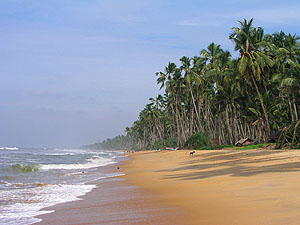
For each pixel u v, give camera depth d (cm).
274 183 929
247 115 4762
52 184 1511
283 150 2747
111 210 754
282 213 539
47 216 730
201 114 9175
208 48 5766
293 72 3769
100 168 2825
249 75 4112
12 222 670
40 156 6625
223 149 4375
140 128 17400
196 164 2483
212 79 5772
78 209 809
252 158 2303
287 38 4369
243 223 500
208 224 519
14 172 2439
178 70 7288
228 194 821
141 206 775
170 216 614
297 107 4838
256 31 4394
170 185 1191
